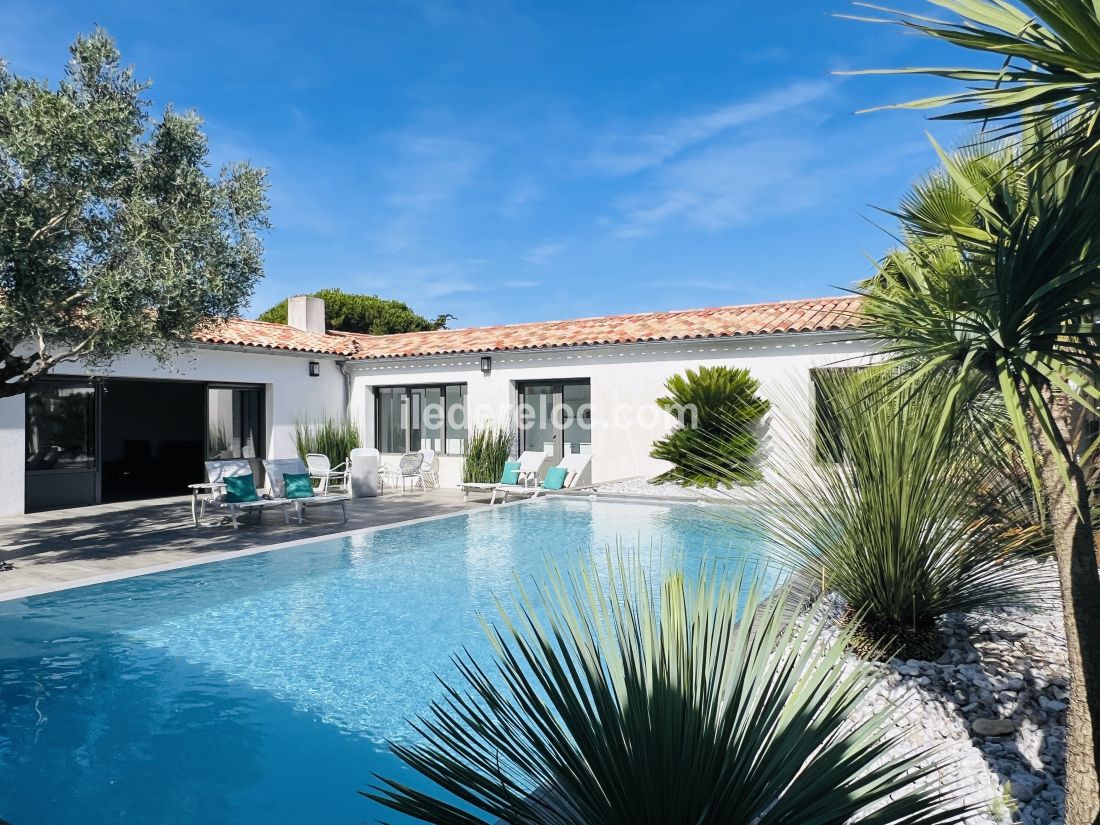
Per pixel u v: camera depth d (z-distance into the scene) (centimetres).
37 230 801
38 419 1366
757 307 1714
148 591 782
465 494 1580
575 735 195
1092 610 226
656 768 182
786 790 192
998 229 228
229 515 1271
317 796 398
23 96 810
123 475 2023
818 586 477
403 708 507
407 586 812
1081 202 192
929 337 237
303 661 591
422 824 370
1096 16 160
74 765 431
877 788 187
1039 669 437
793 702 212
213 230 938
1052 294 199
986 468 422
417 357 1827
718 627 224
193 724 483
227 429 1683
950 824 190
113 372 1423
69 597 754
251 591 788
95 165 813
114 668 576
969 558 462
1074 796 226
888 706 217
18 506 1291
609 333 1691
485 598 764
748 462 550
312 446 1725
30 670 571
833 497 485
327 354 1850
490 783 196
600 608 234
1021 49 174
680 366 1567
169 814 380
